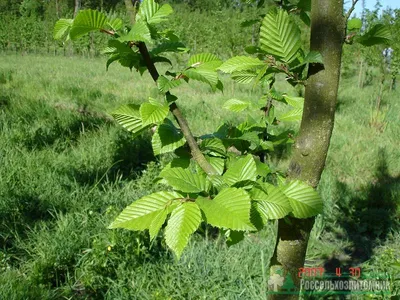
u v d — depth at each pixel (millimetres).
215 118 7492
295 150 1153
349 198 4699
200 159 1211
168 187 4336
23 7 42062
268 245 3488
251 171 1089
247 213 918
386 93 11352
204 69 1164
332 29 1052
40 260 3217
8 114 6738
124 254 3234
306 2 1579
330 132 1118
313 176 1144
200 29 19500
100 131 6227
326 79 1073
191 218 940
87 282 3035
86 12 1050
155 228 956
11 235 3660
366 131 7328
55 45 25484
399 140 6926
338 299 3047
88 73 14023
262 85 1568
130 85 11305
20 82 10477
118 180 4836
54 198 4133
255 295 2783
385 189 4902
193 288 2982
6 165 4613
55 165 4836
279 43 1112
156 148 1222
